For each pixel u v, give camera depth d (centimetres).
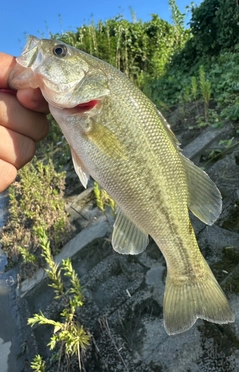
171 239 16
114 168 15
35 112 14
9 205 58
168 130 16
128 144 15
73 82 15
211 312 16
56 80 14
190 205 16
